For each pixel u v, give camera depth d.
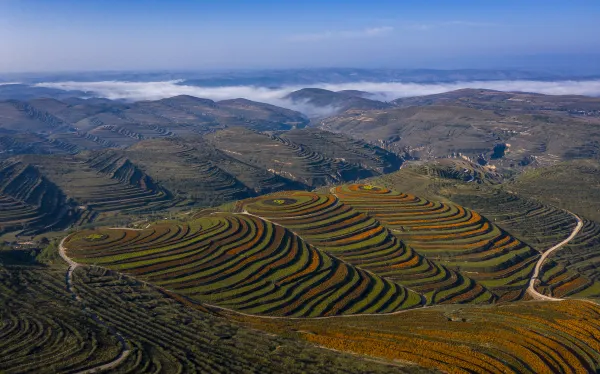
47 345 103.88
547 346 117.56
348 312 156.50
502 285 190.50
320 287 169.50
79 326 113.75
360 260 196.50
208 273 171.38
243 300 156.75
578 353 115.25
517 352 113.69
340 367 103.19
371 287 175.00
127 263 173.25
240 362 104.25
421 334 125.25
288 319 145.88
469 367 105.38
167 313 132.00
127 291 146.38
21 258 176.25
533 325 130.00
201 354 106.50
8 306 122.06
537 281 196.50
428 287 181.38
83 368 96.19
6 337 106.06
